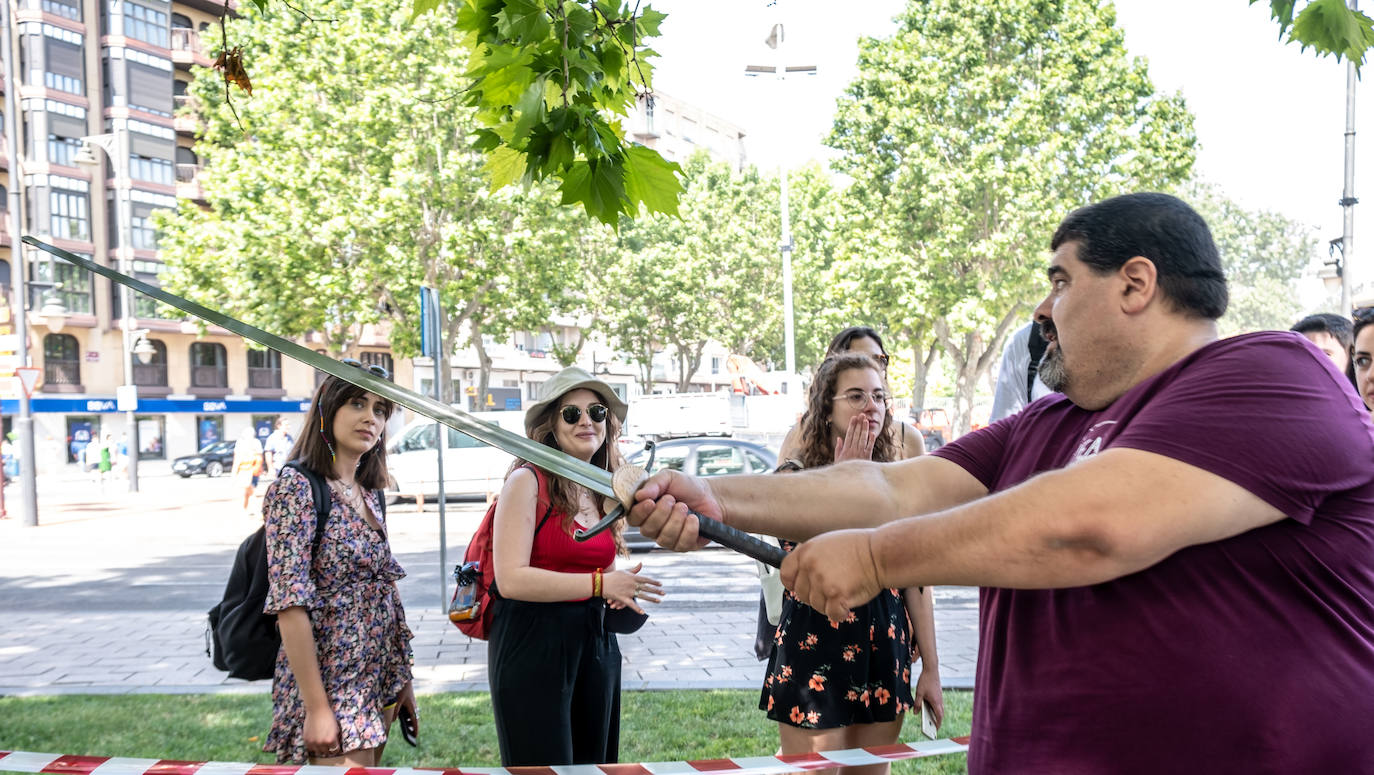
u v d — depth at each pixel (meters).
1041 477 1.39
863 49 30.06
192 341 45.00
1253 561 1.43
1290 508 1.38
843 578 1.42
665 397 29.62
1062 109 28.31
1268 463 1.36
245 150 25.61
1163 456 1.36
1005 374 5.01
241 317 25.95
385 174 25.66
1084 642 1.52
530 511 3.21
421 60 24.64
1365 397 3.60
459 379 49.59
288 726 3.17
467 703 5.96
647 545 12.62
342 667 3.17
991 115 29.06
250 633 3.22
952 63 28.97
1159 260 1.60
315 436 3.27
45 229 40.28
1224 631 1.43
